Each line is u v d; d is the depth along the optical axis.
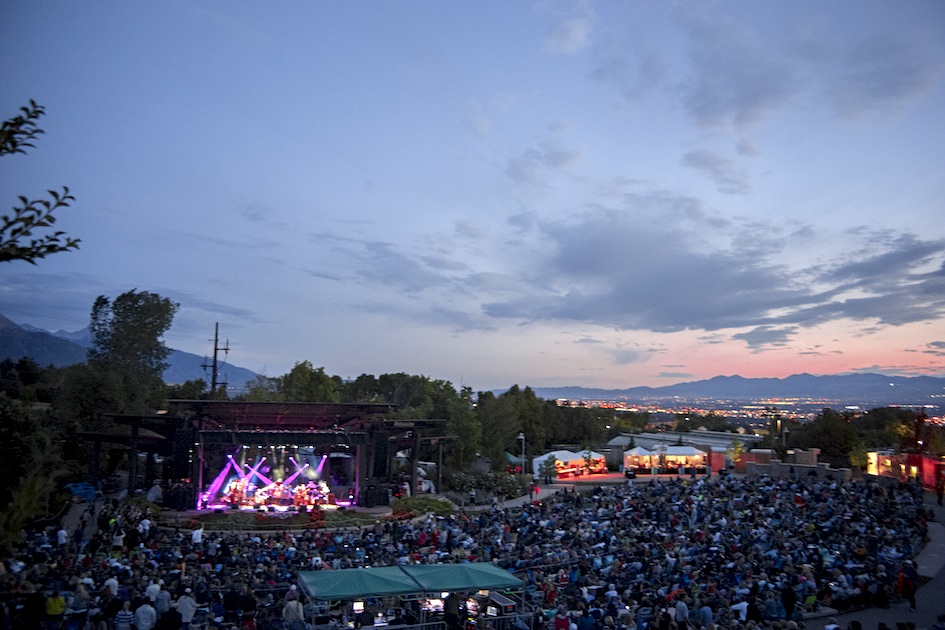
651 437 113.56
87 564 24.00
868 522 33.94
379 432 52.00
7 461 16.83
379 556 28.75
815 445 86.12
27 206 5.96
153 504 44.72
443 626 20.09
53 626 17.34
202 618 20.23
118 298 76.19
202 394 81.62
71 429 57.12
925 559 31.14
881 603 23.88
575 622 19.56
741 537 32.09
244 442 48.41
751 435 125.69
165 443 51.00
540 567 27.28
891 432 88.88
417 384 120.00
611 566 26.72
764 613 21.11
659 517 38.72
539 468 72.38
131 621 18.16
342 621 20.78
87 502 43.66
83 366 62.38
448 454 71.69
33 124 6.19
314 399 86.12
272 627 19.41
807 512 38.31
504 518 41.19
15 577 18.48
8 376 67.31
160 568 24.89
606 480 74.06
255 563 27.70
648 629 18.81
